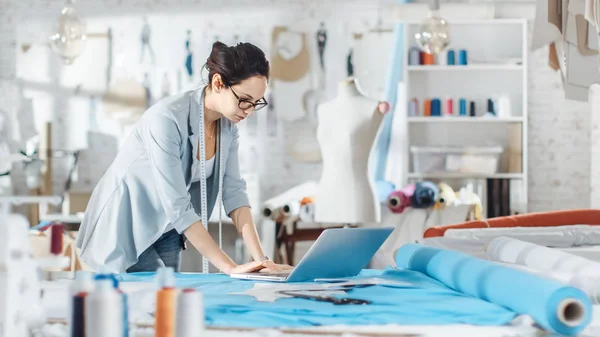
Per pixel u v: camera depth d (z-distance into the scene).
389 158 6.55
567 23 2.93
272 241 6.19
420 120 6.57
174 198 2.33
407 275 2.03
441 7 6.64
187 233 2.32
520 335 1.25
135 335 1.26
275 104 6.90
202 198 2.53
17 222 1.21
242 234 2.62
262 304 1.48
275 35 6.91
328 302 1.51
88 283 1.14
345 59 6.89
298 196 6.55
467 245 2.83
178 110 2.38
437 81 6.76
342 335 1.22
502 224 3.29
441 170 6.51
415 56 6.60
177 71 6.96
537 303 1.28
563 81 3.01
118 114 6.96
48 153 6.94
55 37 4.85
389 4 6.83
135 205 2.52
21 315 1.21
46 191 6.88
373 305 1.46
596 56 3.00
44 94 7.01
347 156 5.35
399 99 6.59
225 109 2.39
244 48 2.34
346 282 1.88
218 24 6.95
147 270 2.59
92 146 6.98
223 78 2.34
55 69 7.01
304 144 6.91
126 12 6.97
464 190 6.11
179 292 1.14
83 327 1.08
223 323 1.30
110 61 6.97
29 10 7.02
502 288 1.43
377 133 5.38
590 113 6.81
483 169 6.48
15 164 6.86
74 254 4.26
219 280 1.98
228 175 2.67
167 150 2.34
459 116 6.63
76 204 6.48
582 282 1.61
